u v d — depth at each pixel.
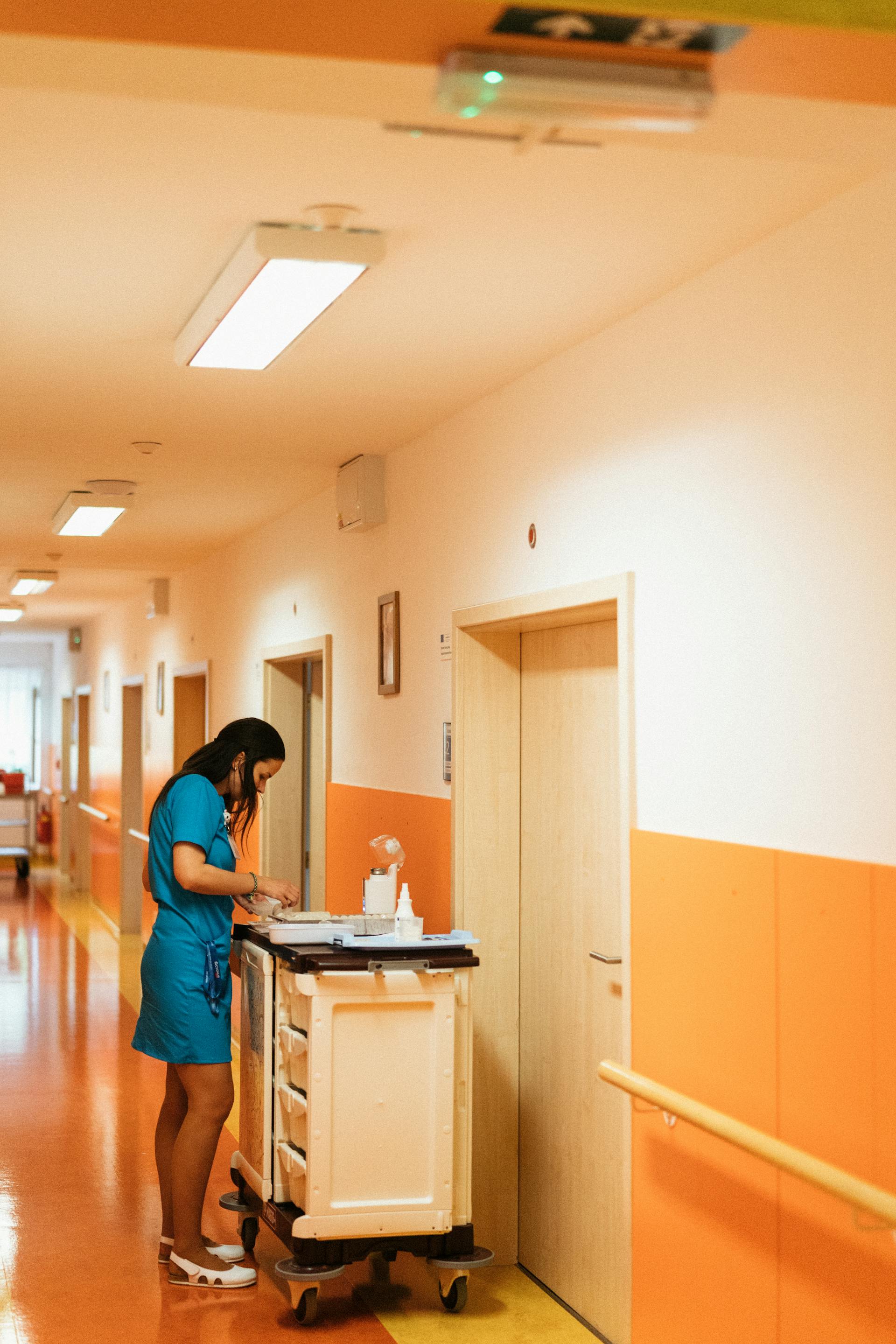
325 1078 3.43
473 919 4.17
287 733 6.96
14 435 4.75
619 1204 3.44
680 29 1.37
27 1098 5.88
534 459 3.76
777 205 2.49
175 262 2.90
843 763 2.39
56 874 16.39
